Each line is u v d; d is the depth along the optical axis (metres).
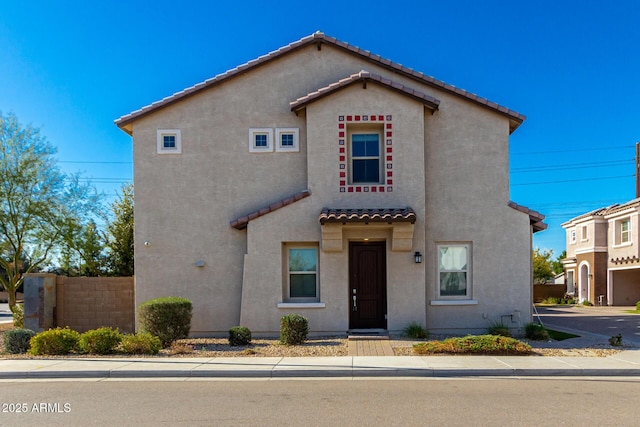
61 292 15.70
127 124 15.31
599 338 14.48
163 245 15.12
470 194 15.03
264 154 15.36
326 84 15.48
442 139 15.15
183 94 15.22
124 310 15.84
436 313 14.80
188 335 14.03
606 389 8.86
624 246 32.28
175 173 15.28
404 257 14.42
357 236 14.42
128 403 8.00
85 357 11.61
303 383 9.44
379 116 14.61
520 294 14.81
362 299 14.79
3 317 30.38
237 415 7.29
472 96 15.04
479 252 14.91
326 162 14.59
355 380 9.68
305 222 14.50
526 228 14.95
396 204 14.44
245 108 15.43
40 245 21.28
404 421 6.96
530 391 8.70
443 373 10.05
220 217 15.20
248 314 14.37
